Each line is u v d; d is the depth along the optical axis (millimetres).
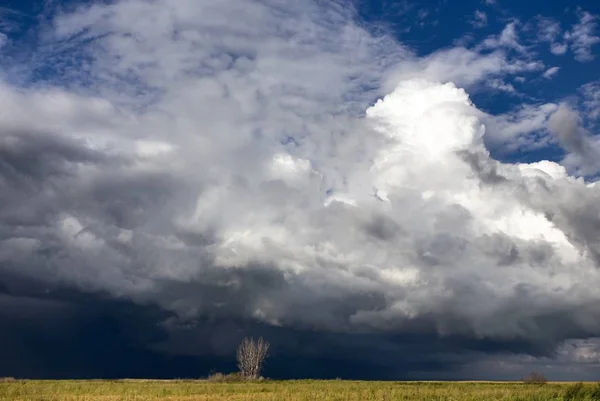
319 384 84375
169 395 53656
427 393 54875
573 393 51531
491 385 88125
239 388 68438
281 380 110250
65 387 59906
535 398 49281
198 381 107375
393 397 49750
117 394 53188
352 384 85812
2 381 81562
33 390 54000
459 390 62062
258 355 113750
